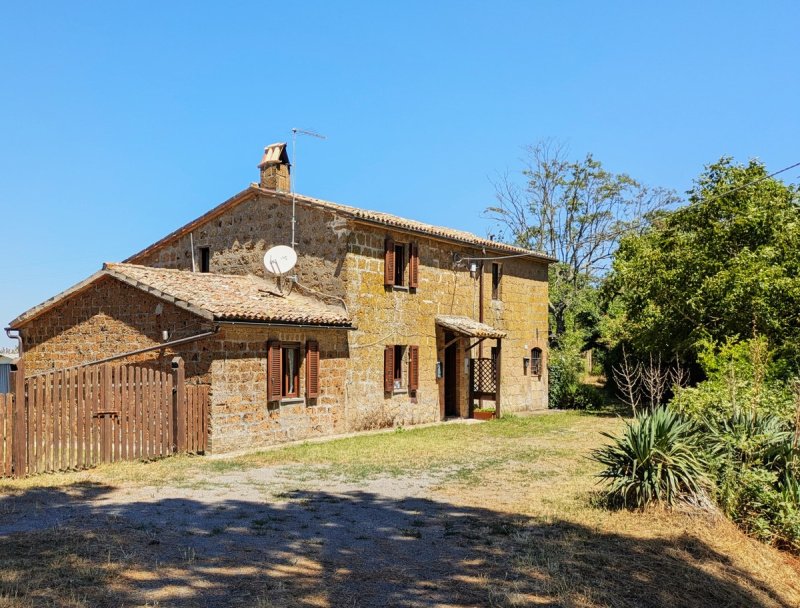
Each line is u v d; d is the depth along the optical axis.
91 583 6.00
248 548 7.38
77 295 17.78
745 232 21.64
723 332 21.00
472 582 6.62
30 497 9.45
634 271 23.69
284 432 16.73
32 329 18.80
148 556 6.89
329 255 19.23
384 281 20.28
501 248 25.38
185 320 15.52
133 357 16.41
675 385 14.31
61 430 11.69
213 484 10.93
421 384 21.83
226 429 15.00
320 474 12.16
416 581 6.59
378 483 11.45
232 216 21.42
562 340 32.81
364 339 19.52
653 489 9.65
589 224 39.78
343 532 8.26
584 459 14.37
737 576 7.52
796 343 18.95
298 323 16.83
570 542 8.12
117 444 12.70
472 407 24.09
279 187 20.83
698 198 23.34
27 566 6.34
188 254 22.59
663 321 22.81
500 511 9.62
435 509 9.64
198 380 15.08
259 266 20.58
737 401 12.16
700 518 9.24
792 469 10.26
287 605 5.79
